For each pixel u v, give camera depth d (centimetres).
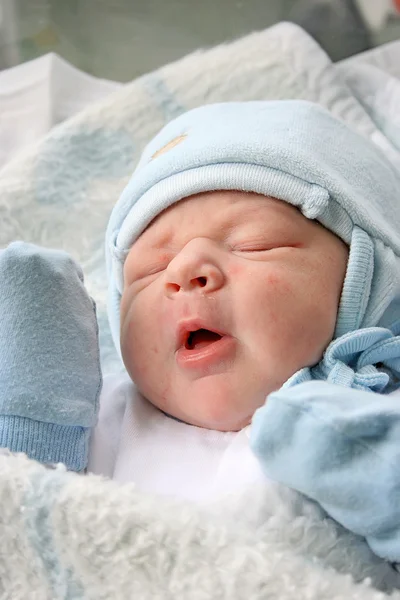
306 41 135
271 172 81
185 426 81
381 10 142
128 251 90
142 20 149
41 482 60
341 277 80
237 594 54
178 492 72
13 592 61
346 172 87
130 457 79
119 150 126
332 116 96
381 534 59
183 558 56
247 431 75
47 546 59
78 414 74
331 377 74
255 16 147
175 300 77
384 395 70
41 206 120
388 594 60
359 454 57
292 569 55
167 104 130
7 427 70
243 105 97
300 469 58
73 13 148
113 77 149
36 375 73
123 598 57
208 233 81
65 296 78
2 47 146
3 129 136
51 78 140
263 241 79
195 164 83
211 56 136
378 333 77
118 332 99
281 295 75
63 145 124
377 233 82
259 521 62
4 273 77
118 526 57
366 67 136
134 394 89
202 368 76
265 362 74
